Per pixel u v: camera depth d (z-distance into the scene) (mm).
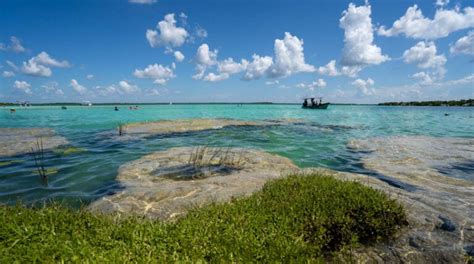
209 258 3848
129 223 4469
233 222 4602
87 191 8578
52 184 9367
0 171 11062
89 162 12648
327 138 21797
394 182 9719
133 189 8398
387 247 5062
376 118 50344
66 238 3799
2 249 3260
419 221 5930
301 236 4445
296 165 12594
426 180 10016
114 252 3406
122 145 17578
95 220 4590
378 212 5543
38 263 3203
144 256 3520
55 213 4590
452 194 8172
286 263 3840
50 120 40344
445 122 40938
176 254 3631
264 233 4371
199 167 11328
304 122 37469
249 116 55594
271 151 16109
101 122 35969
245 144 18547
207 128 27250
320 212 5199
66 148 16297
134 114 61906
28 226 3889
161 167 11344
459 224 5824
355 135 23875
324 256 4812
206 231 4246
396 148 17203
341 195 5984
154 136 21906
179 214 6211
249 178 9062
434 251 4891
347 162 13461
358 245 5027
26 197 8148
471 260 4648
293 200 5633
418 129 29875
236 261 3730
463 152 15781
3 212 4406
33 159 13297
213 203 5582
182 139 20469
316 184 6645
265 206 5398
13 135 21891
